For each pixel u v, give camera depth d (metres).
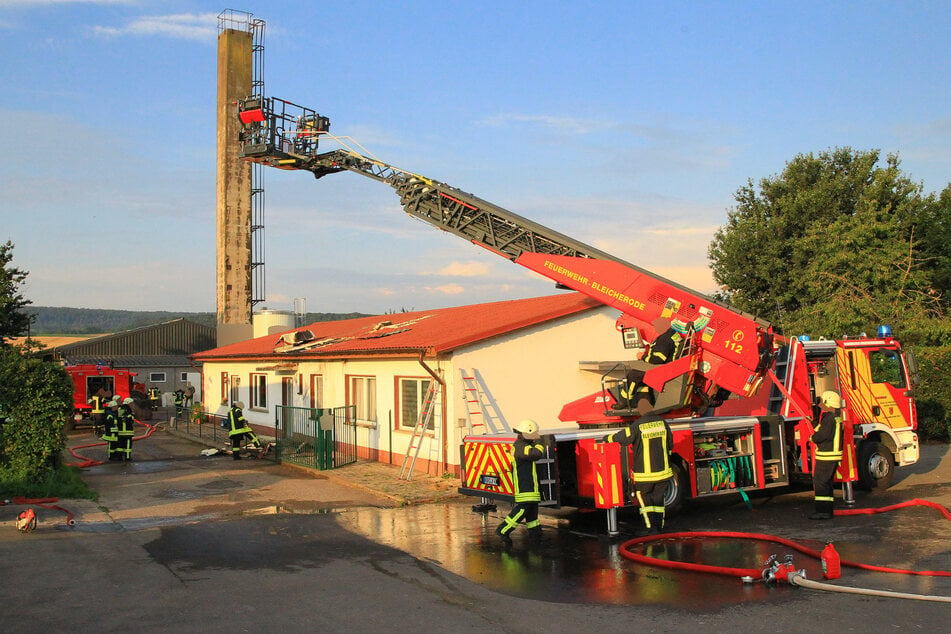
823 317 25.97
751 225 33.69
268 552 9.23
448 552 9.18
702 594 7.11
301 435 18.02
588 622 6.37
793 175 34.94
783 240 33.03
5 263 33.75
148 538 10.12
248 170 42.84
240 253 42.59
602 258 12.52
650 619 6.41
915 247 31.00
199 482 15.69
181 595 7.29
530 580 7.78
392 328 21.36
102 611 6.78
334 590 7.45
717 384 11.27
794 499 12.44
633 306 11.99
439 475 15.53
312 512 12.16
